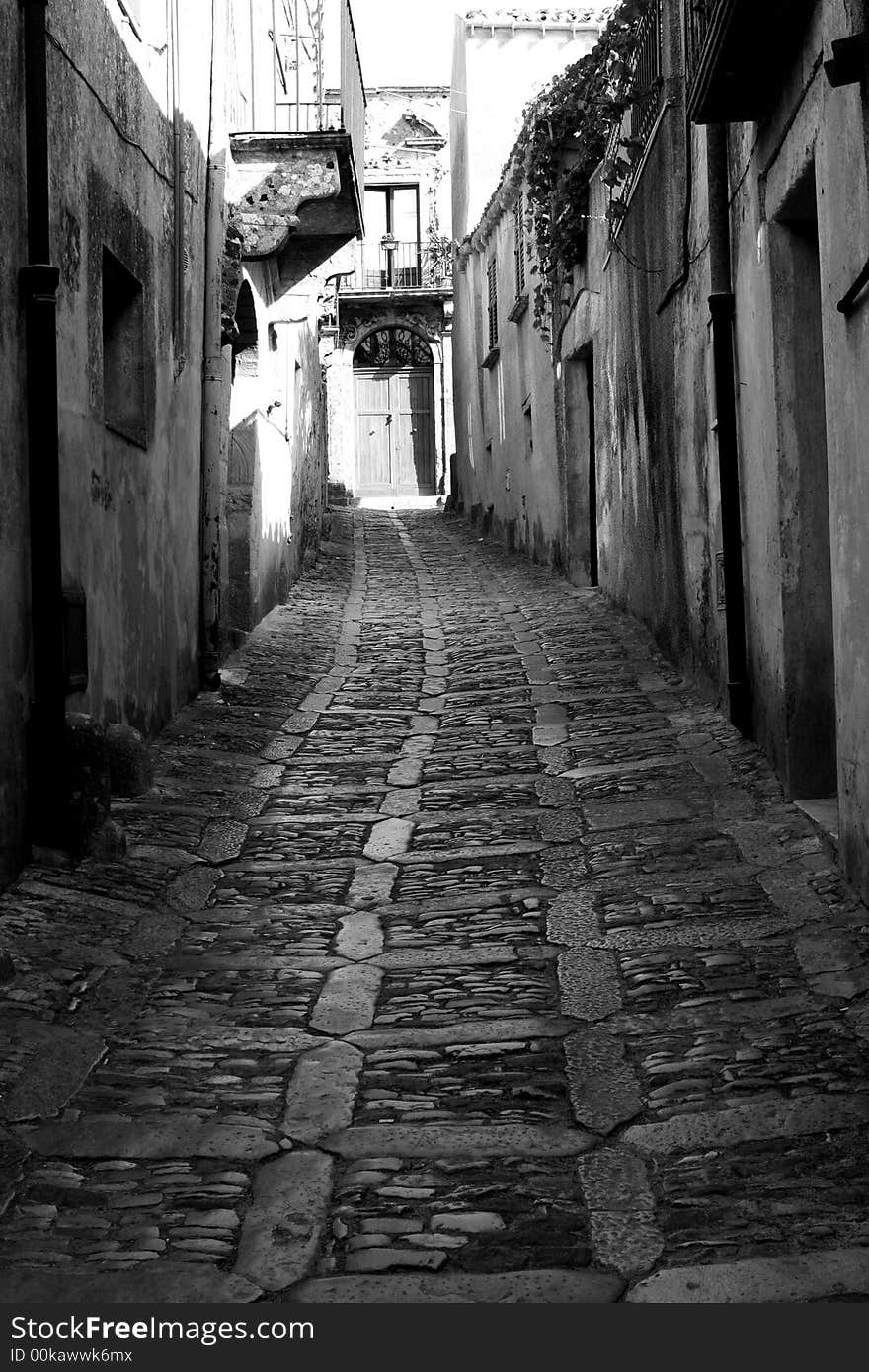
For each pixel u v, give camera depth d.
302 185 11.71
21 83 6.14
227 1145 3.86
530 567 17.67
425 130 33.12
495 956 5.33
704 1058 4.27
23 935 5.37
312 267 14.50
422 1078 4.29
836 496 5.59
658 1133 3.83
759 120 6.88
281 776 8.35
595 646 11.69
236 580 13.12
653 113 10.30
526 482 18.73
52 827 6.20
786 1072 4.12
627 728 8.84
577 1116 3.98
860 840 5.35
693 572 9.55
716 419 8.24
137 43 8.32
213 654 10.33
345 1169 3.71
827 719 6.79
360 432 33.16
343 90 12.20
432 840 6.98
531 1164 3.71
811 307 6.79
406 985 5.10
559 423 15.98
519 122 23.39
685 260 9.21
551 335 16.23
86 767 6.31
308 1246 3.32
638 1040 4.47
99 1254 3.30
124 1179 3.69
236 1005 4.94
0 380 5.84
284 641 12.84
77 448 7.05
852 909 5.30
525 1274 3.16
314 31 12.77
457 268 26.80
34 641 6.14
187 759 8.50
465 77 24.14
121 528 7.98
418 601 15.57
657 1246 3.26
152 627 8.80
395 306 32.47
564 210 14.62
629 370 12.04
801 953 5.00
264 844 6.97
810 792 6.78
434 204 33.19
